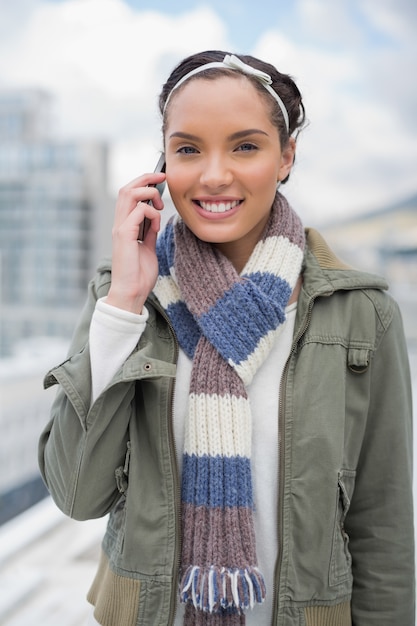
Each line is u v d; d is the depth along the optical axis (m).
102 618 0.90
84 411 0.85
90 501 0.87
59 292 24.08
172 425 0.90
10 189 25.05
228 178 0.86
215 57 0.90
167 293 0.97
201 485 0.87
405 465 0.95
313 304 0.95
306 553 0.87
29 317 23.36
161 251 1.03
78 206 24.36
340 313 0.95
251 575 0.84
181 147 0.89
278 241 0.96
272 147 0.89
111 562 0.91
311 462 0.88
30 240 24.20
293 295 0.98
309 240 1.06
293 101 0.95
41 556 2.68
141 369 0.83
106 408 0.84
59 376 0.85
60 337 23.03
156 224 0.92
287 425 0.90
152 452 0.89
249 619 0.90
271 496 0.92
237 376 0.90
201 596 0.82
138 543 0.87
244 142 0.87
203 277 0.92
